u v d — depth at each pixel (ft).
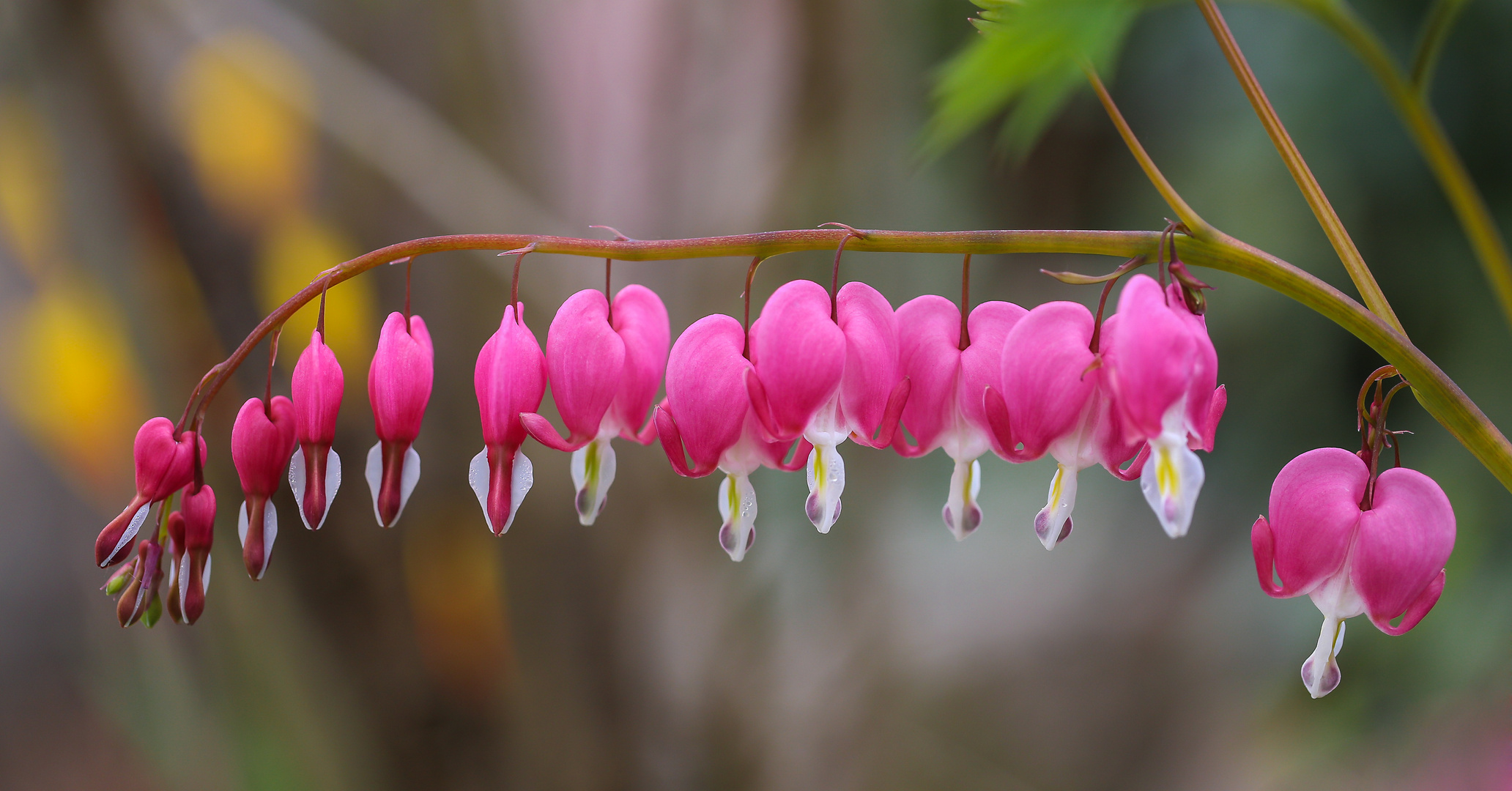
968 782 3.95
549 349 2.03
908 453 2.04
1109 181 5.35
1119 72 5.02
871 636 3.66
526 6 3.05
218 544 2.83
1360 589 2.01
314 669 2.88
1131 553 5.05
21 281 2.99
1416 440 4.16
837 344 2.02
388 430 2.03
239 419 2.03
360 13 2.97
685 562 3.25
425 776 2.97
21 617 5.40
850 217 3.44
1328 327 4.51
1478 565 3.69
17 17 2.54
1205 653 4.49
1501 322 4.08
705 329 2.04
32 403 2.88
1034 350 2.01
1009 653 4.53
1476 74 4.17
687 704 3.22
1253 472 4.73
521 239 2.03
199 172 2.72
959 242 2.02
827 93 3.26
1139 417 1.97
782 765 3.40
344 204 2.87
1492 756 3.36
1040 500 5.28
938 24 4.20
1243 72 2.03
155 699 3.62
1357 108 4.26
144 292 2.72
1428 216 4.25
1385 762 3.66
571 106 3.17
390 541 2.85
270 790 2.95
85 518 4.69
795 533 3.75
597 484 2.05
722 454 2.04
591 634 3.03
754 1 3.17
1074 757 4.15
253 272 2.82
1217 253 2.01
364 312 2.87
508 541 2.96
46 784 4.84
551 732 3.02
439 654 2.93
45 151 2.63
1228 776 4.00
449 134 2.92
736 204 3.28
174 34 2.66
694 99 3.24
